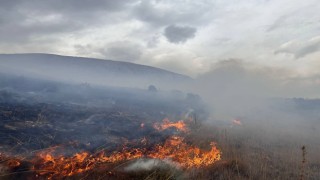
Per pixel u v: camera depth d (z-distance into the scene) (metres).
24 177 7.19
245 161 10.80
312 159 12.64
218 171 9.73
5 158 7.65
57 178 7.45
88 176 7.80
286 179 9.60
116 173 8.12
